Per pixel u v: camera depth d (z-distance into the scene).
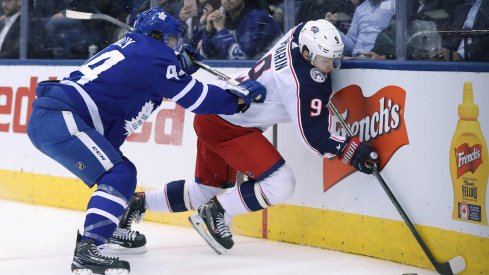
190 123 9.95
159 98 7.76
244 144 8.18
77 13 8.58
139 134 10.52
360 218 8.38
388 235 8.14
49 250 8.66
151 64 7.24
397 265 7.98
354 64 8.39
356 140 7.83
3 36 12.57
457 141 7.51
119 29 11.48
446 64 7.57
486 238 7.29
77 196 11.17
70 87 7.34
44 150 7.37
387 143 8.10
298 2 9.82
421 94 7.79
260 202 8.19
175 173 10.14
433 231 7.74
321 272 7.74
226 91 7.59
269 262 8.13
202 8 10.66
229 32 10.48
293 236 9.02
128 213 8.48
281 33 10.08
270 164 8.12
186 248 8.79
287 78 7.86
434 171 7.71
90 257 7.06
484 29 8.53
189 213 9.95
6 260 8.16
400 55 8.91
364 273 7.70
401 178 7.99
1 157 12.10
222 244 8.38
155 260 8.23
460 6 8.65
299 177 8.91
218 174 8.66
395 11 9.06
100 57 7.50
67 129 7.20
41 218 10.53
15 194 11.95
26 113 11.77
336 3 9.51
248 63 9.38
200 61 8.17
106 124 7.49
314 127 7.83
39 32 12.12
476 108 7.35
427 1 8.83
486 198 7.28
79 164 7.21
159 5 11.05
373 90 8.22
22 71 11.82
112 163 7.25
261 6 10.20
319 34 7.72
